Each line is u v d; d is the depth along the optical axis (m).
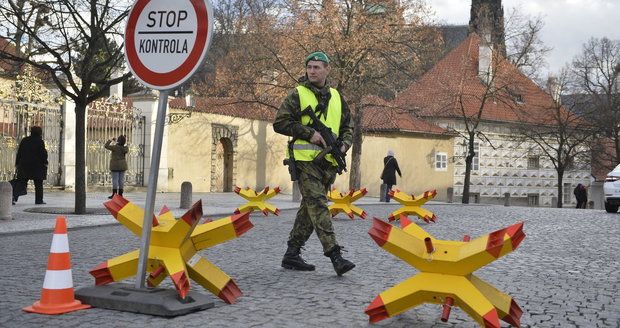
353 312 5.65
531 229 14.59
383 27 33.41
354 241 11.24
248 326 5.09
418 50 34.97
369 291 6.62
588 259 9.68
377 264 8.53
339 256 7.34
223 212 17.59
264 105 36.34
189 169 35.00
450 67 52.12
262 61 35.16
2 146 24.16
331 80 33.59
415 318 5.47
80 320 5.15
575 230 14.58
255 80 35.47
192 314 5.42
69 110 27.08
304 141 7.35
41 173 19.11
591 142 49.22
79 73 18.05
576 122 51.22
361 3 33.84
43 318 5.21
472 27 53.16
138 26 5.62
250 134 39.38
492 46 43.78
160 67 5.51
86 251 9.45
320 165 7.38
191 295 5.63
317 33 33.31
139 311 5.39
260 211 18.33
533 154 54.19
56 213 15.87
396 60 34.47
